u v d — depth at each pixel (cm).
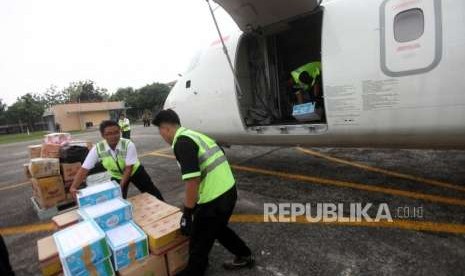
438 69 279
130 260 214
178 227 235
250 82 503
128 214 247
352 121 344
